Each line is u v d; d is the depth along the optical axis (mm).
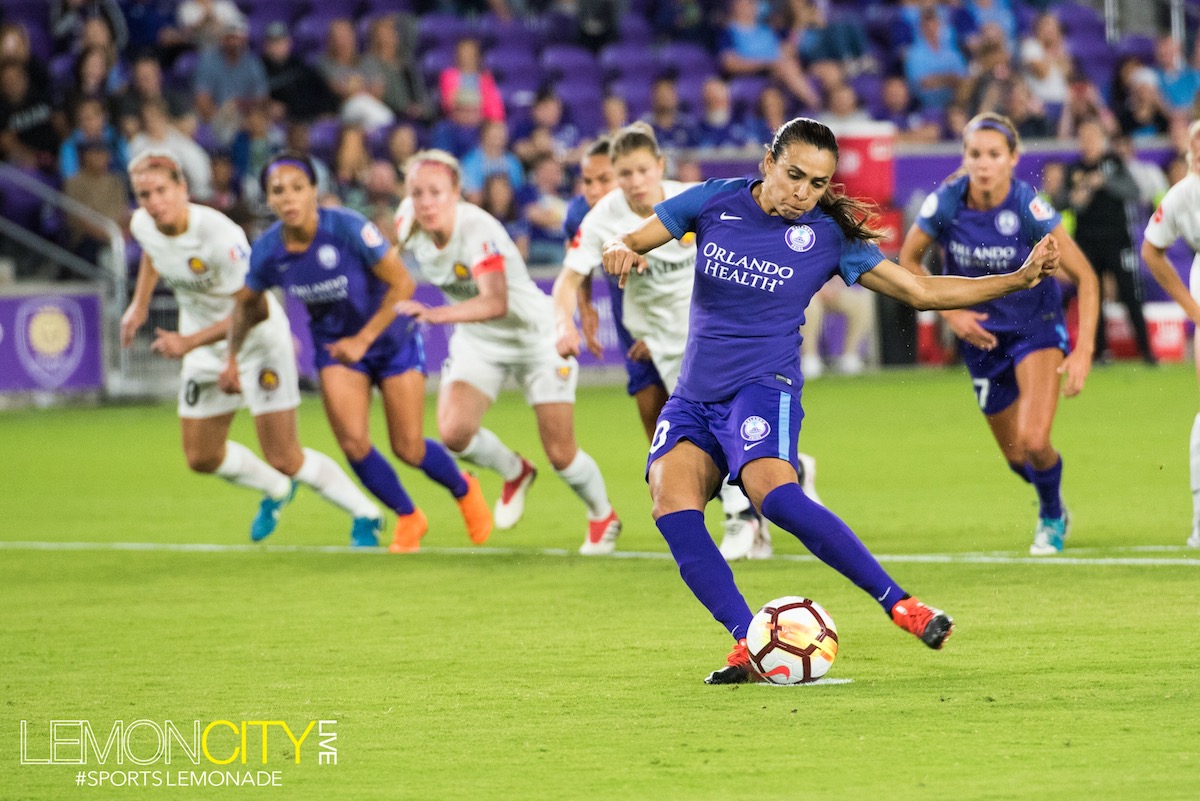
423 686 19250
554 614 24266
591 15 83938
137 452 51469
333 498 32625
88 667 21000
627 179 27672
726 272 19375
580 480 30609
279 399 32031
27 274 67562
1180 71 88000
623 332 30891
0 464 48688
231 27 73188
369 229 29844
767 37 83312
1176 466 41562
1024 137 80750
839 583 26406
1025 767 14875
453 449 32062
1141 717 16656
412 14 82938
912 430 52250
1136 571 26391
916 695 17969
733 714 17344
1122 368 72812
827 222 19328
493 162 71312
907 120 82250
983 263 28422
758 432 18969
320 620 24297
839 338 76000
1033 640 20969
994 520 33438
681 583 27031
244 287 30203
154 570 29969
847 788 14367
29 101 70125
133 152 68750
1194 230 28156
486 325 31359
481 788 14758
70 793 15156
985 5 88312
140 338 68688
